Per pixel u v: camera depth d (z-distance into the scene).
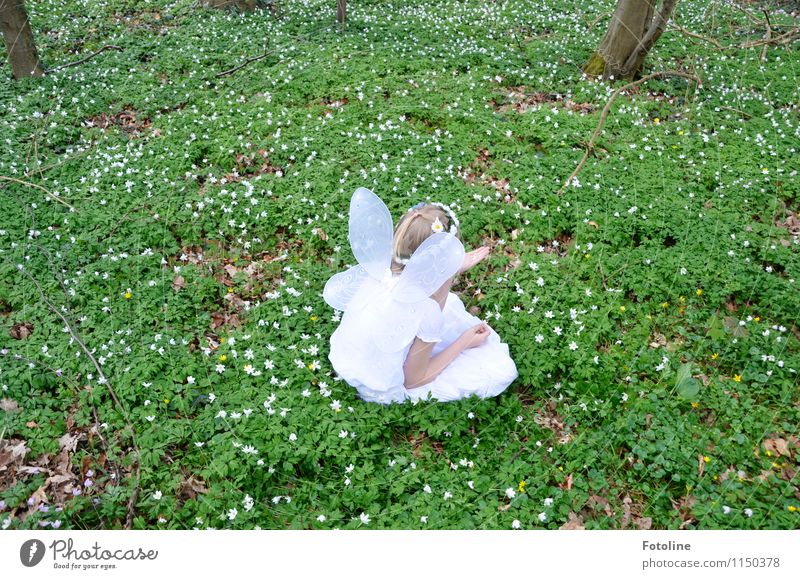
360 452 3.98
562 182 6.55
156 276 5.41
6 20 7.90
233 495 3.76
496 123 7.50
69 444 4.09
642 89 8.70
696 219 6.10
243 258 5.80
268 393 4.31
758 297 5.36
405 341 3.90
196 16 10.67
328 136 7.14
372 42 9.64
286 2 11.43
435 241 3.67
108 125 7.60
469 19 10.93
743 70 9.46
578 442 4.14
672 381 4.55
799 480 3.97
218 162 6.83
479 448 4.11
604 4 12.08
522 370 4.56
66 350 4.62
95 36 10.04
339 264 5.59
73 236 5.71
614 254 5.67
